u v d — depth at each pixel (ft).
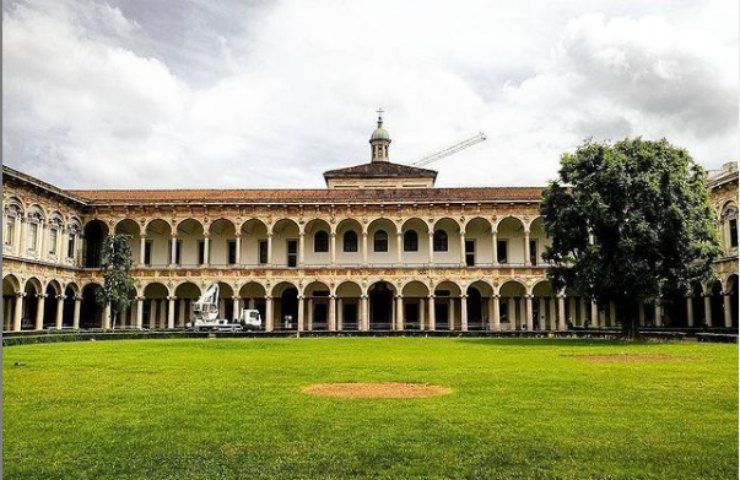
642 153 151.64
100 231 246.06
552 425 47.62
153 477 35.58
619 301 165.07
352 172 280.92
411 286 249.96
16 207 197.98
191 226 253.44
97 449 41.29
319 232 254.47
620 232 151.53
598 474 35.81
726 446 41.63
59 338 170.19
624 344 148.56
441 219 245.24
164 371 85.46
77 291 232.73
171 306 237.45
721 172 208.23
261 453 40.16
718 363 94.73
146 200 239.71
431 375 79.25
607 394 62.34
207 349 135.23
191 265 248.32
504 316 248.11
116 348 139.33
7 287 198.59
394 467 37.11
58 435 45.03
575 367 88.89
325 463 37.96
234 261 254.06
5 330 197.47
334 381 73.67
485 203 239.71
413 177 278.87
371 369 87.45
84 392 64.75
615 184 151.33
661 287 156.76
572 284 168.35
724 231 200.54
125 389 67.05
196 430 46.47
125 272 222.48
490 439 43.45
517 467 37.14
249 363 97.96
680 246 150.20
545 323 245.45
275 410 54.08
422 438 43.78
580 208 156.04
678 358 104.47
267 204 240.32
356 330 229.25
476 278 236.63
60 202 224.33
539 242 251.80
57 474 36.14
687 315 223.71
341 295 249.14
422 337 199.62
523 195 241.96
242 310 242.37
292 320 251.19
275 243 253.65
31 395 62.64
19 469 37.04
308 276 238.68
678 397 60.29
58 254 223.71
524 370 84.84
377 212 242.78
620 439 43.39
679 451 40.40
